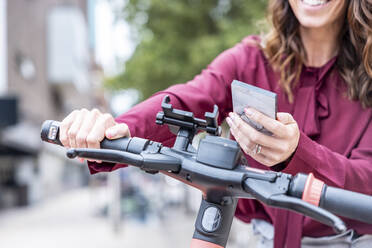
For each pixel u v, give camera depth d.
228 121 0.83
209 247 0.86
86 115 0.93
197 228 0.87
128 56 9.51
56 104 27.55
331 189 0.75
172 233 9.84
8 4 15.33
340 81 1.21
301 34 1.26
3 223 12.64
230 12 7.90
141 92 9.52
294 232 1.15
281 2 1.27
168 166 0.81
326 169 0.88
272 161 0.83
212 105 1.21
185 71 8.05
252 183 0.75
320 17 1.13
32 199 19.81
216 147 0.79
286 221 1.16
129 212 12.18
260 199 0.74
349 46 1.22
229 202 0.86
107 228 10.88
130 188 13.27
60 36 24.42
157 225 11.42
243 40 1.39
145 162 0.80
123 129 0.89
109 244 8.43
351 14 1.18
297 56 1.24
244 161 0.84
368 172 0.93
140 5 8.20
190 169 0.79
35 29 20.84
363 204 0.73
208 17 8.07
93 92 42.62
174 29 8.15
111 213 10.77
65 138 0.91
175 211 15.53
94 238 9.26
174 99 1.12
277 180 0.76
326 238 1.15
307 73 1.24
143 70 8.45
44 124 0.94
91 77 45.34
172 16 8.07
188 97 1.15
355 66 1.19
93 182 18.61
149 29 8.40
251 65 1.30
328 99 1.20
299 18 1.16
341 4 1.13
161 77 8.45
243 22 7.39
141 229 10.60
